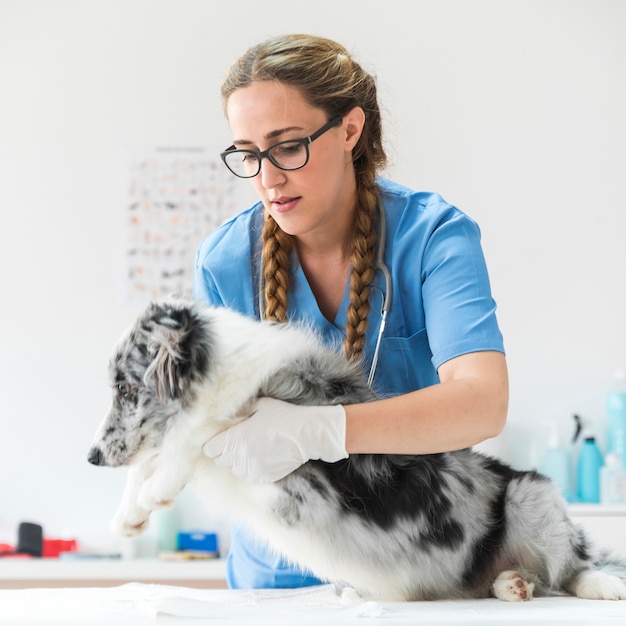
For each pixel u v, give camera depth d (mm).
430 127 3773
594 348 3695
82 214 3785
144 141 3797
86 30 3832
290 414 1458
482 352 1526
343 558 1566
